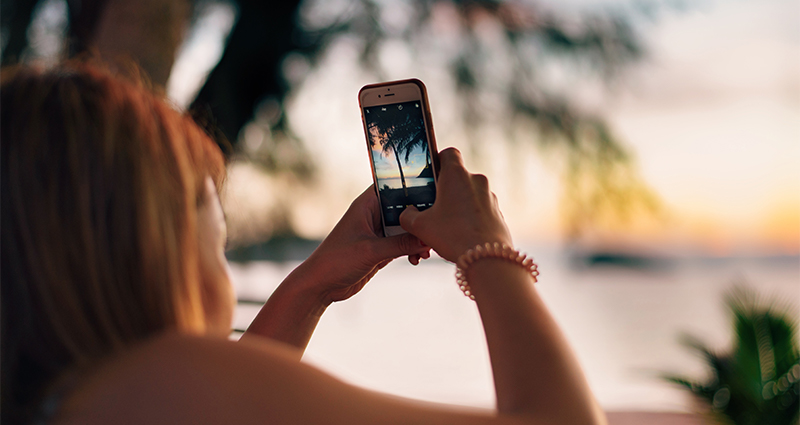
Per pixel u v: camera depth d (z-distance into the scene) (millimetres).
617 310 17312
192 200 480
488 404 7434
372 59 5016
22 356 427
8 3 2980
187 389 374
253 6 4477
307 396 380
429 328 15031
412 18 5324
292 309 811
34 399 419
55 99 452
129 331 435
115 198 439
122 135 451
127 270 437
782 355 3400
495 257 543
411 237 800
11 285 427
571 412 412
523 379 435
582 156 5645
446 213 615
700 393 3586
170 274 451
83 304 428
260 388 375
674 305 18344
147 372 385
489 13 5508
